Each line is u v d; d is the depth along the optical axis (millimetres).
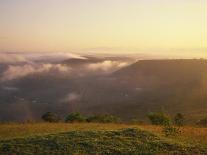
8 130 32156
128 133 23406
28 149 20922
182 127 32594
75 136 22828
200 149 21391
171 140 23094
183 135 26500
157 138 22969
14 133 30344
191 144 22641
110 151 20578
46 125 36562
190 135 26688
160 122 43688
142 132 23703
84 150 20703
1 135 29125
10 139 23078
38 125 36375
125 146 21281
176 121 38750
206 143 23422
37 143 21766
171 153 20578
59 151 20625
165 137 24281
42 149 20906
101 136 22828
